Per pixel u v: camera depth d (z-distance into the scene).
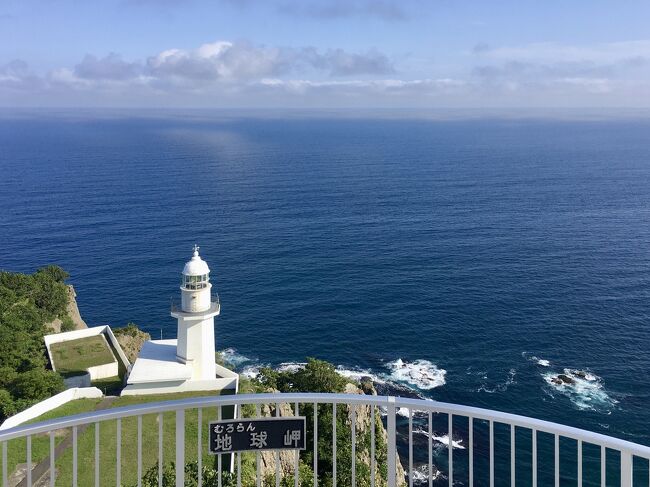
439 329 72.62
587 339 68.75
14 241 114.62
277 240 116.88
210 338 45.56
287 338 71.50
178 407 9.81
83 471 30.88
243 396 10.02
